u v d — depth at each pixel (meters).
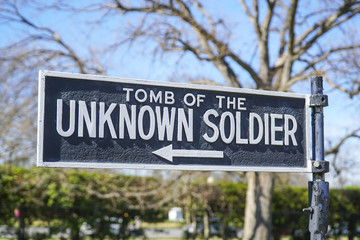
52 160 2.42
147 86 2.65
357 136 14.14
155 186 14.72
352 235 17.77
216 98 2.80
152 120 2.63
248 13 15.38
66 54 13.41
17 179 13.89
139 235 15.18
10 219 13.95
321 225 2.91
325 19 13.94
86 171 14.48
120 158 2.54
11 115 12.32
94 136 2.51
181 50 13.67
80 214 14.43
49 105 2.45
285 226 16.67
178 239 15.84
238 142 2.81
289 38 13.65
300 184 18.88
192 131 2.71
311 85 3.04
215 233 15.96
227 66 14.38
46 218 14.15
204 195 15.31
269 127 2.90
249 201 14.42
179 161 2.66
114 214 14.82
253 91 2.88
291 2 13.05
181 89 2.72
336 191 17.83
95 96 2.54
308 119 3.00
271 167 2.85
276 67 15.01
